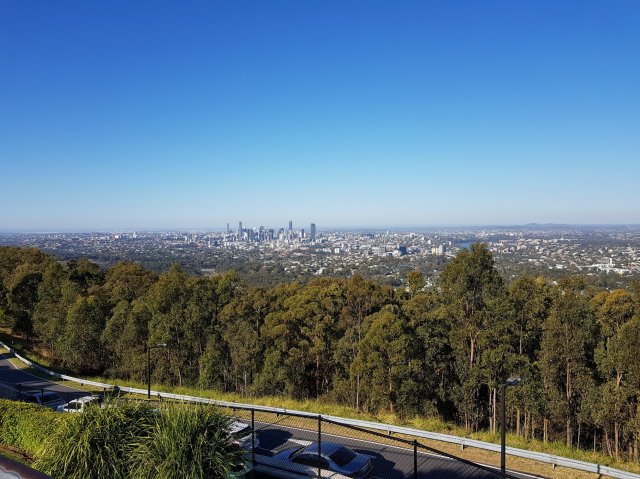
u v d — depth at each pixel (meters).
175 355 36.97
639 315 23.38
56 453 9.14
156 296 39.12
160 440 8.95
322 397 35.12
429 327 29.09
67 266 61.00
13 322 54.12
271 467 12.27
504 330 25.62
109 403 10.34
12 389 27.42
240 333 35.12
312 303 36.41
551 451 15.53
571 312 24.27
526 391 24.69
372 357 26.77
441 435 16.16
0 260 63.59
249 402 23.12
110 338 39.50
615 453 23.48
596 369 25.61
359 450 15.31
